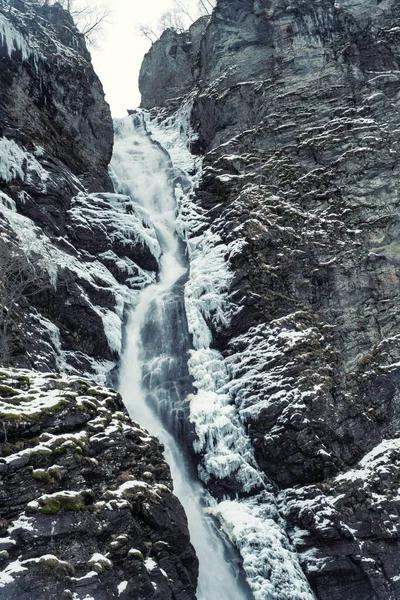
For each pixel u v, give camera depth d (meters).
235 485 19.52
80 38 35.16
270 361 21.39
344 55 32.00
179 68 44.47
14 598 11.00
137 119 39.59
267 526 18.53
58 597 11.34
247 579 17.47
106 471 13.66
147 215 28.59
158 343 23.33
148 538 13.52
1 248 19.00
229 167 29.38
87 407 14.43
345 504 18.62
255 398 20.73
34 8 34.41
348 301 23.47
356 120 29.19
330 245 24.73
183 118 37.06
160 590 12.68
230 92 33.22
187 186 32.06
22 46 27.94
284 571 17.64
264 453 19.86
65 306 21.20
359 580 17.72
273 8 34.75
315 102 30.75
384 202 26.53
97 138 31.31
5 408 13.27
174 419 21.02
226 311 23.25
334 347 22.36
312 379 20.83
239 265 24.16
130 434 14.77
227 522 18.52
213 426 20.38
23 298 19.89
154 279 26.34
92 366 21.12
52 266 21.12
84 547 12.23
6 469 12.42
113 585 12.06
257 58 34.25
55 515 12.22
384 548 18.12
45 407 13.73
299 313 22.83
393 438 20.70
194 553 14.39
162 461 15.17
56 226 24.25
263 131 30.20
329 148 28.42
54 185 25.25
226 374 21.95
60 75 29.78
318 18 33.44
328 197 26.86
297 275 23.84
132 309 24.36
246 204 26.44
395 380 21.64
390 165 27.33
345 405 20.61
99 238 25.38
